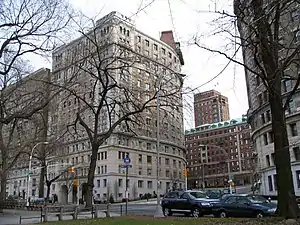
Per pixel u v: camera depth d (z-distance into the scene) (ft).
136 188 269.85
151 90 106.11
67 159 264.11
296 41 51.03
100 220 61.57
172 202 85.15
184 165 334.44
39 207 140.15
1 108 87.15
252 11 42.50
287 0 37.11
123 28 131.75
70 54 104.27
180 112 94.38
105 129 188.96
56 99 127.54
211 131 391.24
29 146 170.81
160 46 202.80
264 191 187.42
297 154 160.25
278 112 48.73
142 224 51.39
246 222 47.60
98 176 265.95
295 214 45.62
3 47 75.61
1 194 140.77
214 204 77.66
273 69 47.39
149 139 283.38
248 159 371.35
